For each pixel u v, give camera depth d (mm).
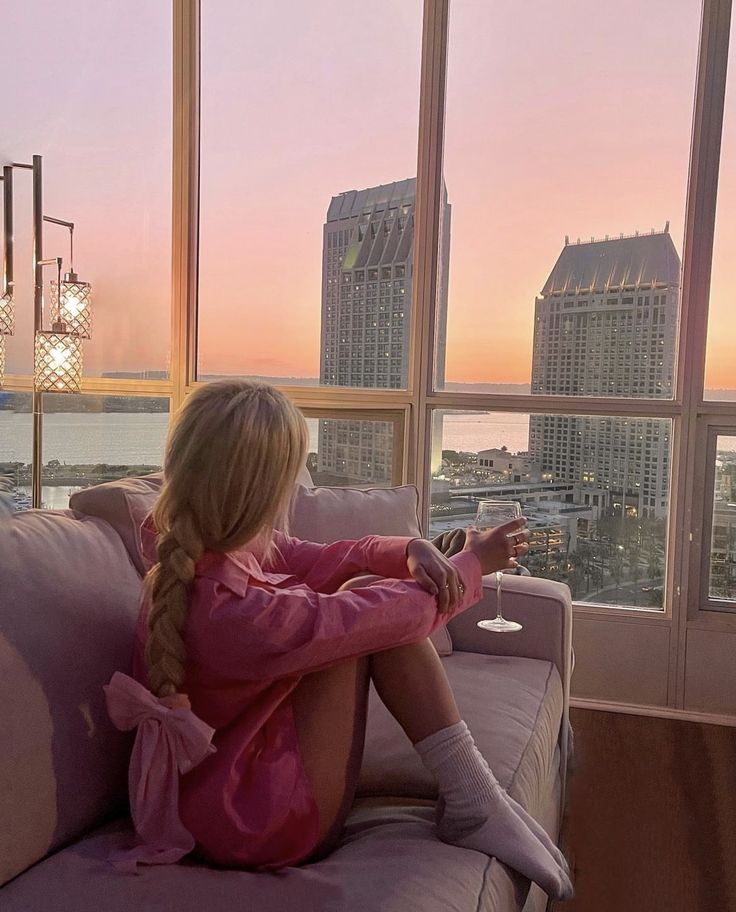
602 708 2932
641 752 2539
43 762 1066
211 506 1099
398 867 1077
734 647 2840
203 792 1080
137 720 1102
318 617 1106
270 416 1128
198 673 1105
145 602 1188
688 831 2029
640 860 1887
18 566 1143
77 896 971
